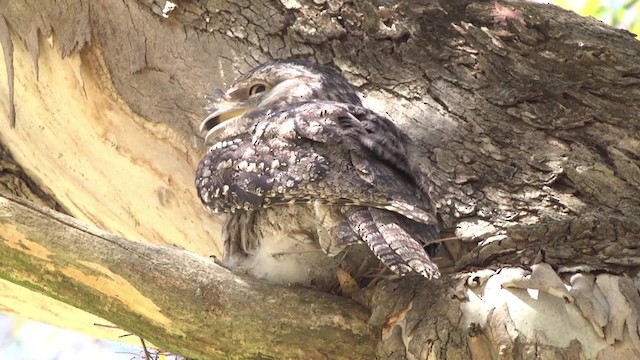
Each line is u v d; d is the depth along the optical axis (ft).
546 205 21.66
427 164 22.63
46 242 19.17
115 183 25.73
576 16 26.48
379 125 20.74
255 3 25.82
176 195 25.03
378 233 18.39
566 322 18.65
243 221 21.48
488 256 20.26
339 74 24.31
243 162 20.24
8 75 25.61
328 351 19.13
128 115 25.03
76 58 25.09
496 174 22.38
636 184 21.86
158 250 19.40
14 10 25.55
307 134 19.80
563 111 23.39
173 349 19.48
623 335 18.56
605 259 19.72
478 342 18.52
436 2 26.27
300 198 19.51
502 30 25.44
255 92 23.67
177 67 25.11
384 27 25.53
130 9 25.32
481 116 23.63
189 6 25.58
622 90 23.73
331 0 25.80
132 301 19.21
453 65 24.81
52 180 27.02
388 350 18.94
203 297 19.08
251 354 19.16
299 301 19.33
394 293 19.29
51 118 25.93
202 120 24.49
